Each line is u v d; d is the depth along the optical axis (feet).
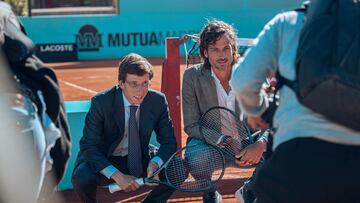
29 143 13.39
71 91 67.10
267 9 103.55
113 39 99.71
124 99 21.25
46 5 124.26
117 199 25.98
